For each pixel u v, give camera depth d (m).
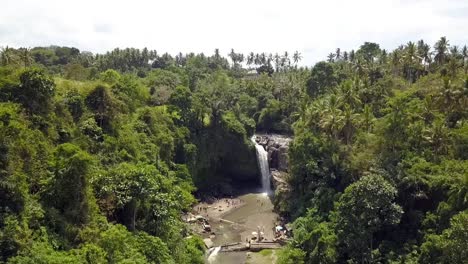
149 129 73.12
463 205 47.78
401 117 64.19
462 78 74.81
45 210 39.31
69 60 164.12
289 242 59.97
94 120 58.12
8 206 35.22
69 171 41.03
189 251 53.25
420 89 77.31
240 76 174.12
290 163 78.44
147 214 50.47
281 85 128.88
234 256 62.75
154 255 43.97
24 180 37.56
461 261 41.25
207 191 94.50
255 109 121.19
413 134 62.28
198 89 113.31
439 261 44.28
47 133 48.00
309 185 70.81
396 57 99.00
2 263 31.56
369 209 49.75
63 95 58.38
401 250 49.88
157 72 119.25
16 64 73.38
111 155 56.25
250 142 100.75
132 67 163.50
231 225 75.88
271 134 115.81
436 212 51.25
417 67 95.81
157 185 51.22
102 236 39.81
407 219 54.12
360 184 51.00
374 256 49.56
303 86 120.31
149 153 66.06
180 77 117.56
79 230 39.94
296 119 110.88
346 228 50.81
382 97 85.50
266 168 99.81
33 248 34.31
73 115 57.25
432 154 59.72
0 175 35.25
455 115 68.56
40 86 49.28
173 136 82.75
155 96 92.81
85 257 36.09
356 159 64.19
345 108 74.94
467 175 48.00
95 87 63.03
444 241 43.97
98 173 48.78
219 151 97.56
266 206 86.19
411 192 55.28
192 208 81.44
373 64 103.69
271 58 180.50
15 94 47.53
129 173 48.75
